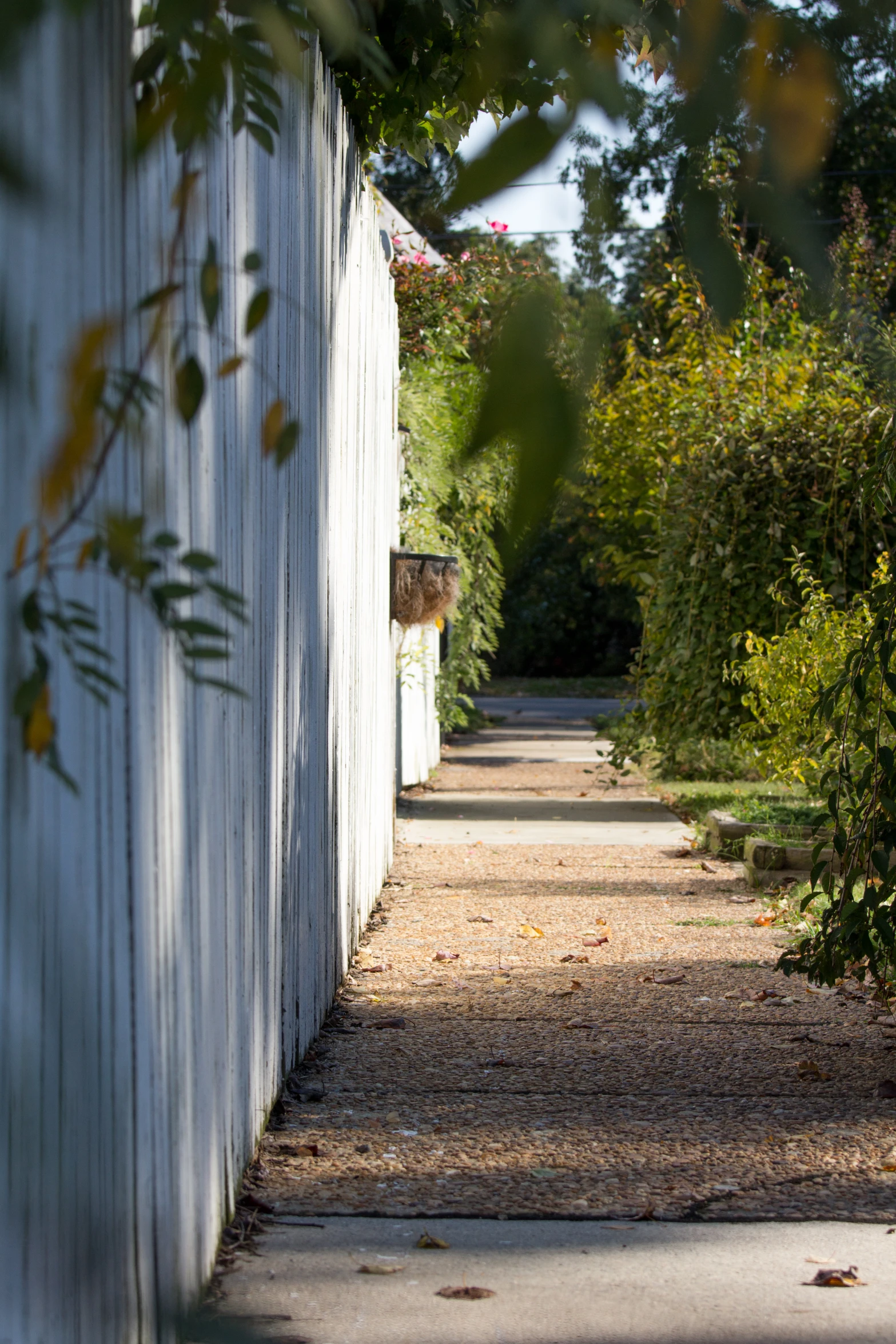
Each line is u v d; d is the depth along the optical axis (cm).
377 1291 253
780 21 92
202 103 116
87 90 169
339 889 484
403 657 1054
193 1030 244
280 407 119
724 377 1053
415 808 1000
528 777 1204
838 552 1023
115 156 182
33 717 131
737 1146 333
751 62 92
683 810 966
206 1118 255
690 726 1053
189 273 227
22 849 157
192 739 242
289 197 346
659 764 1111
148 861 212
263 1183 306
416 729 1120
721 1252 272
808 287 94
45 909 165
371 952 555
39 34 146
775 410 1037
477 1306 246
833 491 997
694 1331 238
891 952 411
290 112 190
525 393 87
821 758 742
